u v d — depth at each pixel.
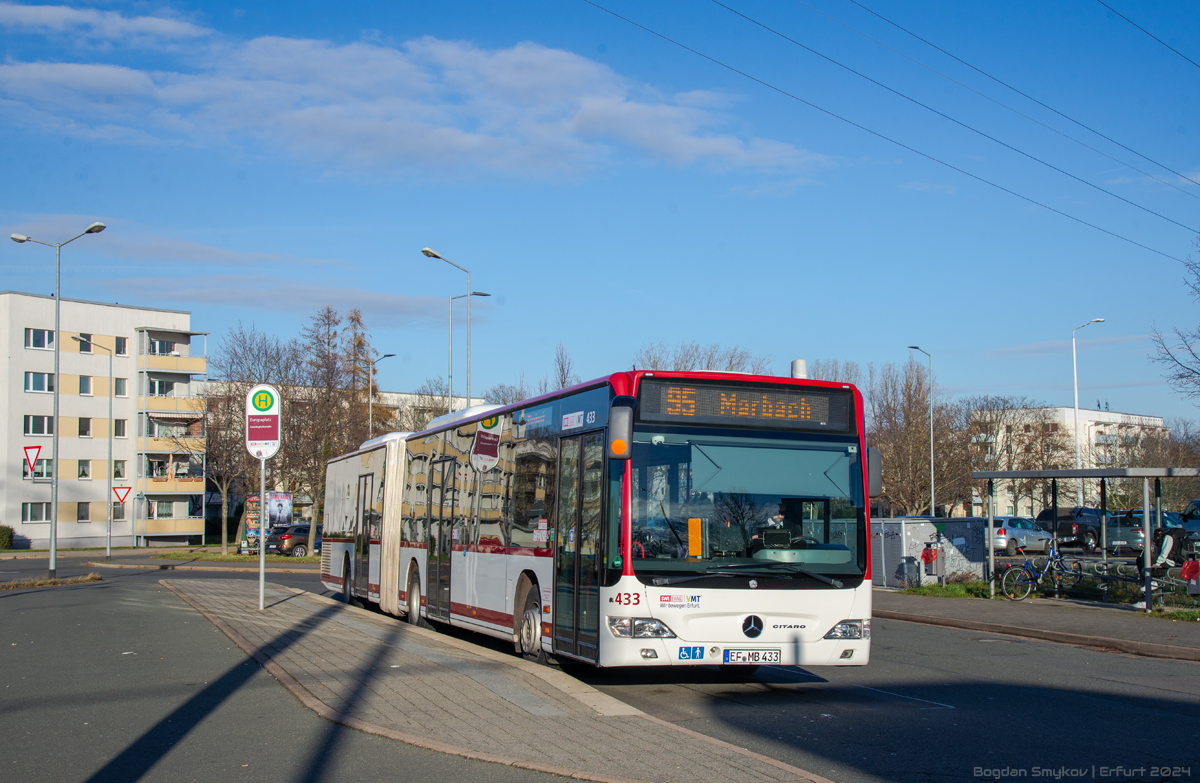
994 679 11.87
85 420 68.81
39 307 67.44
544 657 11.44
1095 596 22.34
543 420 11.84
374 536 19.77
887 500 54.47
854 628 9.81
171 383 72.62
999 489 66.38
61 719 8.42
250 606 18.72
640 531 9.50
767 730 8.50
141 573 36.69
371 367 54.66
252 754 7.18
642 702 9.92
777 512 9.87
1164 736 8.45
